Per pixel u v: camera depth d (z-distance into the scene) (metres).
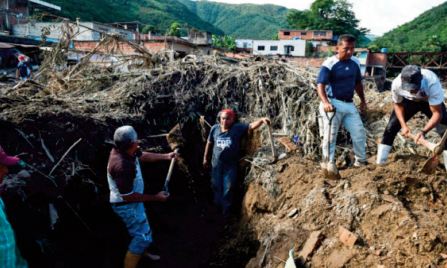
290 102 4.96
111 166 3.09
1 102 4.01
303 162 4.10
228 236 4.12
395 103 3.49
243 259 3.72
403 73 3.14
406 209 2.96
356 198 3.14
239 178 4.44
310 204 3.35
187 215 4.66
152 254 4.04
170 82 5.44
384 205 3.00
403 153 4.13
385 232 2.83
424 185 3.26
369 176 3.42
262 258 3.27
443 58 23.83
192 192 4.93
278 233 3.28
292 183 3.79
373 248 2.75
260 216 3.88
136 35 20.31
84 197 3.64
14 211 3.05
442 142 3.17
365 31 62.78
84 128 4.06
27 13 20.47
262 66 5.58
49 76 6.26
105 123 4.33
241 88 5.46
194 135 5.19
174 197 4.80
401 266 2.55
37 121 3.77
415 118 4.77
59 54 6.41
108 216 3.86
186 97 5.32
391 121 3.60
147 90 5.23
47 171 3.45
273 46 36.03
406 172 3.39
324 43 44.72
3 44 10.65
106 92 5.41
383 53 24.45
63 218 3.38
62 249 3.30
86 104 4.71
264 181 3.99
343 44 3.41
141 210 3.41
